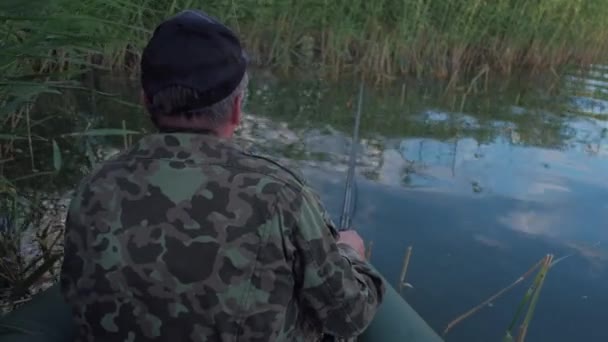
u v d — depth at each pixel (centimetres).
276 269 103
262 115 481
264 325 103
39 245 241
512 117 548
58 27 182
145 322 103
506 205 357
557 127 523
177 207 102
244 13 552
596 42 812
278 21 630
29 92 192
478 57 740
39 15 171
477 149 449
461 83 666
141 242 102
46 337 142
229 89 106
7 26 185
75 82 217
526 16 731
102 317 105
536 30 740
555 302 271
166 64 104
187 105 104
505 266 294
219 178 103
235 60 106
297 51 666
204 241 101
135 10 350
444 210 342
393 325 156
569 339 246
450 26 690
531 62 758
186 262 101
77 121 420
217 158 105
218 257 101
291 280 106
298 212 105
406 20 660
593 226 339
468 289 274
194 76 103
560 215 349
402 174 388
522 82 696
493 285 279
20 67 221
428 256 296
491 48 738
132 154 107
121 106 462
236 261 101
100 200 105
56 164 214
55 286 161
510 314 260
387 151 427
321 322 116
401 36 662
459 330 248
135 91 499
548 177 404
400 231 316
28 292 215
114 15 301
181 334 102
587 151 462
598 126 535
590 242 321
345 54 670
